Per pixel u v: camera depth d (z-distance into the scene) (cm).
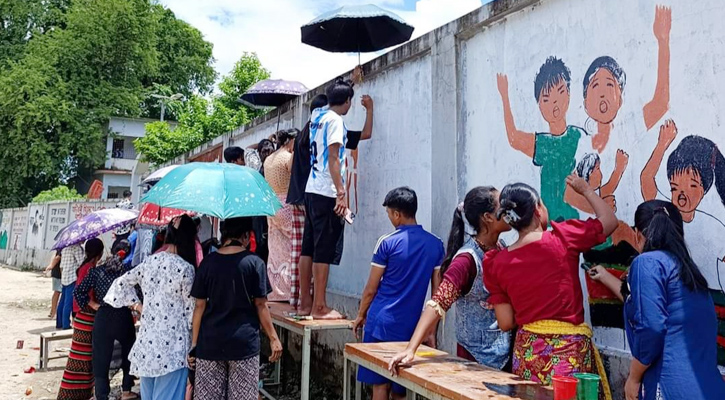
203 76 3500
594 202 267
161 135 1836
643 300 207
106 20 2827
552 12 328
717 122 242
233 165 400
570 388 202
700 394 197
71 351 512
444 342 400
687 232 253
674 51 260
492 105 372
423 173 434
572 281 251
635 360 210
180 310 384
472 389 226
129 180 3112
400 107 467
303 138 453
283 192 517
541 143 332
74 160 2861
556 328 246
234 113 1825
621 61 286
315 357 572
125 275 397
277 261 530
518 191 259
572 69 314
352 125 538
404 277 343
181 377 382
